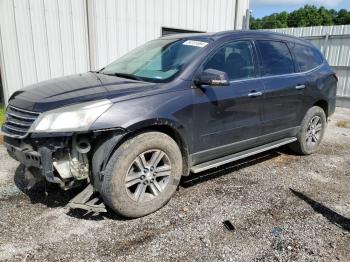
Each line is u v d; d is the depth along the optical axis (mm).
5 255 2588
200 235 2918
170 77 3455
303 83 4777
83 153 2945
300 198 3707
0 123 6008
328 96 5340
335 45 11445
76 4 7406
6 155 4801
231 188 3902
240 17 10562
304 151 5176
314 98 5039
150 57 4070
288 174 4430
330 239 2916
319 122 5324
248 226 3082
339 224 3176
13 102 3242
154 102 3143
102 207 3016
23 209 3277
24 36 6906
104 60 8031
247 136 4105
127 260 2568
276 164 4809
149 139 3127
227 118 3779
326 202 3631
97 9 7633
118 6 7949
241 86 3895
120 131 2924
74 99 2949
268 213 3338
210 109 3574
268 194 3779
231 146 3959
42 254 2613
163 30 8969
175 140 3480
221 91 3676
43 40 7148
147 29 8594
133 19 8273
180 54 3785
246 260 2596
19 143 2996
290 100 4594
